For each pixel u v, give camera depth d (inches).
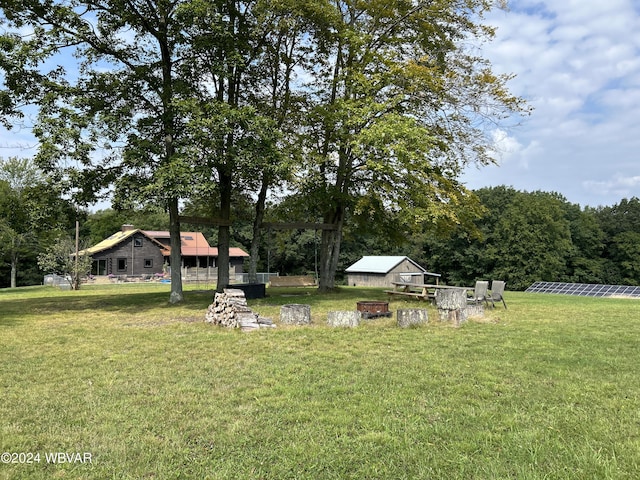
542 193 2421.3
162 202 553.3
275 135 557.3
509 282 1996.8
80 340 348.5
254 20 643.5
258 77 697.0
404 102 700.7
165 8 577.3
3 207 606.5
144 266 1934.1
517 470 136.6
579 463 140.9
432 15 691.4
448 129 704.4
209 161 550.0
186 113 530.6
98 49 591.5
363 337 348.2
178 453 149.9
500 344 322.3
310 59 769.6
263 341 333.4
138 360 278.8
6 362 276.5
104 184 606.9
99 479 134.5
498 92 655.8
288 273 2571.4
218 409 190.4
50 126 511.5
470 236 795.4
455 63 679.7
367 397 204.4
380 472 136.9
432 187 644.1
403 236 845.8
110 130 556.4
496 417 180.1
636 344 324.2
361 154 643.5
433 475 135.1
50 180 582.9
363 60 687.1
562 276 2133.4
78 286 1217.4
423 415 183.0
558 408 189.9
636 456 144.8
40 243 1727.4
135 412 187.3
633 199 2374.5
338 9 758.5
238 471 138.1
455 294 437.7
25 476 135.6
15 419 181.6
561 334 364.8
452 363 265.9
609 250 2239.2
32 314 524.7
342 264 2491.4
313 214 884.0
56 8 543.8
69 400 203.6
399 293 684.1
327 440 159.6
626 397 204.5
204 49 581.3
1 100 537.0
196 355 291.0
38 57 529.3
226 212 714.8
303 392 212.1
